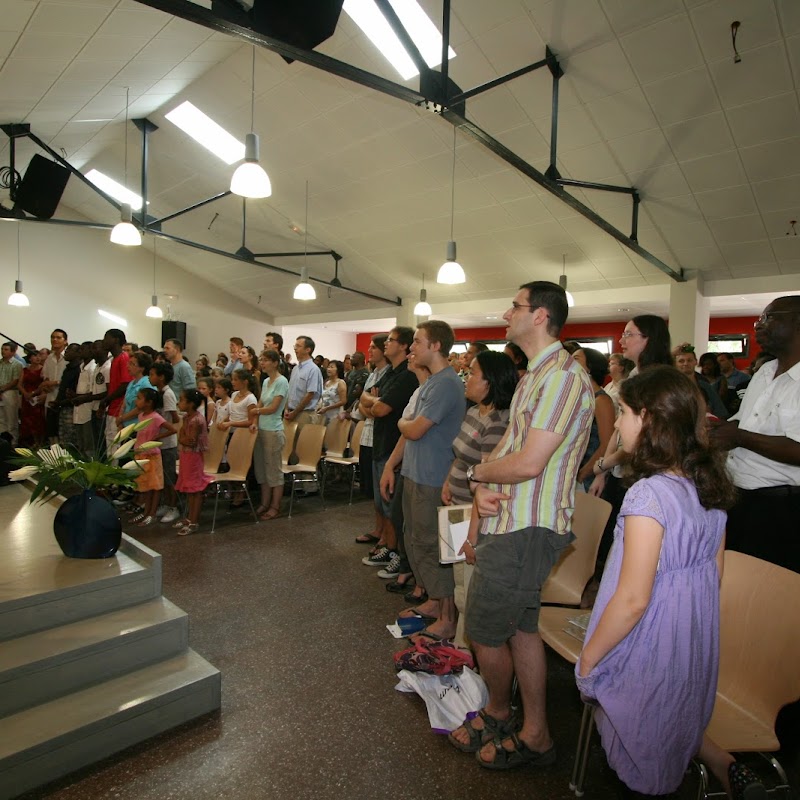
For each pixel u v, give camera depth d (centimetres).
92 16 387
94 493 227
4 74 443
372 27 462
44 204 576
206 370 790
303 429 486
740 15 371
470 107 507
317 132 617
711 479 116
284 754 172
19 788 152
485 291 874
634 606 111
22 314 1036
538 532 154
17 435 713
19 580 199
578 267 736
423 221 725
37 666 170
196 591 296
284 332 1346
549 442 147
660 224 600
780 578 142
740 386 491
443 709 190
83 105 593
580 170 548
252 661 227
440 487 244
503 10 411
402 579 305
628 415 125
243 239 829
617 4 384
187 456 390
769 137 456
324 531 412
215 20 232
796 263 613
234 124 647
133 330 1160
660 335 228
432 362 257
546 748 170
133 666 192
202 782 160
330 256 910
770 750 132
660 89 439
